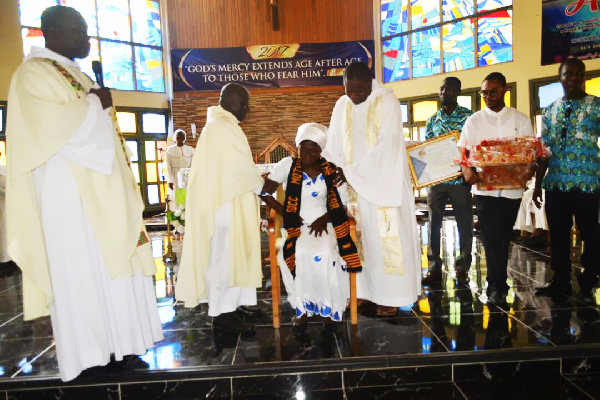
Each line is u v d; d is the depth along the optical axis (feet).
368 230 10.08
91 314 7.48
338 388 7.97
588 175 10.18
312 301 9.52
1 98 27.96
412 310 10.39
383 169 9.71
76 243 7.39
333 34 34.88
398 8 33.96
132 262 8.04
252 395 7.92
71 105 7.09
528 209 17.34
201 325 10.13
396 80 34.63
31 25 29.66
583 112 10.07
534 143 9.71
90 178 7.49
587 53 25.84
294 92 35.01
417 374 8.00
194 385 7.88
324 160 9.88
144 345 8.14
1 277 16.35
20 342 9.50
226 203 9.34
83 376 7.78
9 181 7.21
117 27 33.37
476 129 10.65
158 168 35.58
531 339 8.52
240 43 34.88
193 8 34.60
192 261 9.27
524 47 28.25
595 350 8.05
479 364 8.04
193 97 34.86
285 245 9.50
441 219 12.50
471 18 30.63
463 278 12.58
